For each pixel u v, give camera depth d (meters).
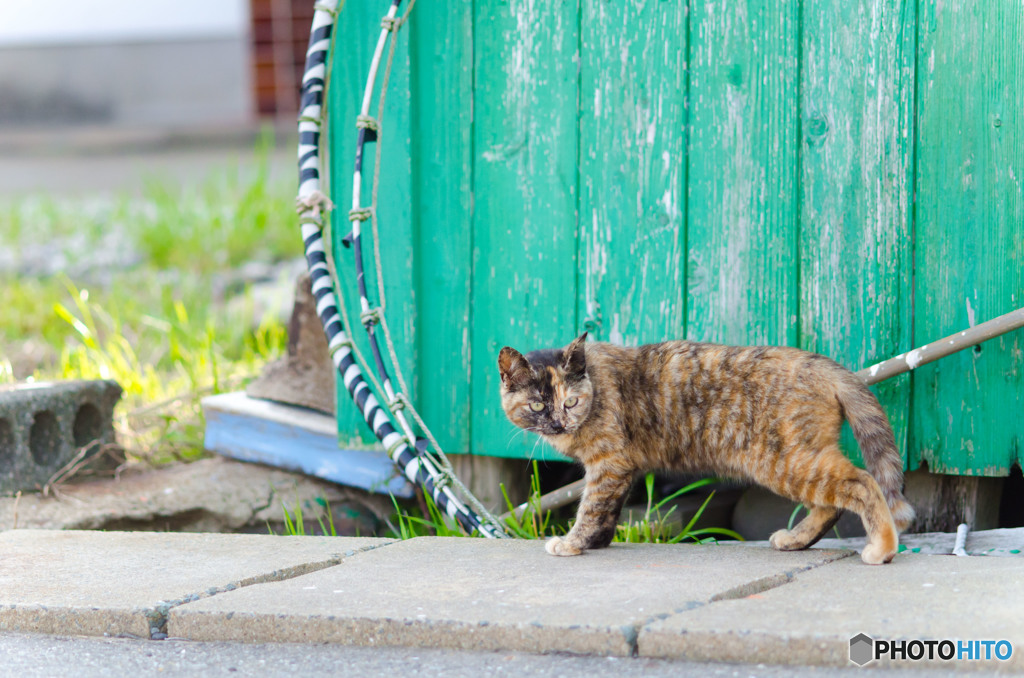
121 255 8.23
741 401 2.99
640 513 3.68
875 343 3.27
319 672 2.30
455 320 3.74
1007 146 3.06
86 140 12.02
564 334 3.62
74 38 12.81
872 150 3.22
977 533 3.25
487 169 3.64
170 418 4.83
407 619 2.43
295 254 7.99
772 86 3.30
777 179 3.32
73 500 4.07
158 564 3.07
